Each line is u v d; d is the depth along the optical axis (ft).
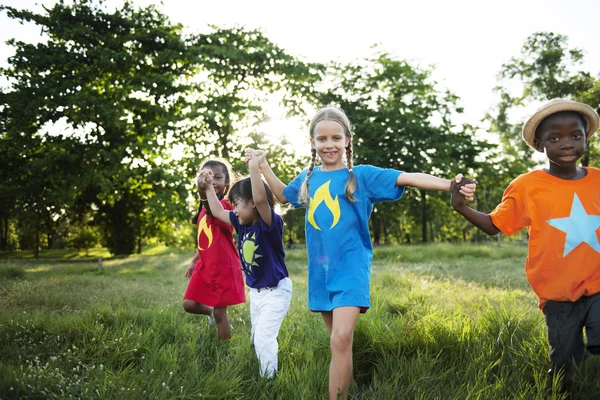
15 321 14.57
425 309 16.26
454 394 9.05
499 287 27.32
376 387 9.53
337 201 10.00
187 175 81.71
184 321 15.33
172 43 84.89
